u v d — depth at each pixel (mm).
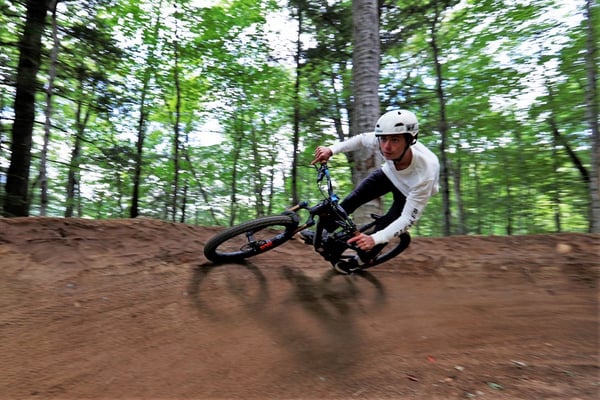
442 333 3008
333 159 12664
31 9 7676
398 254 4059
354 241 2639
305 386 2348
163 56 12188
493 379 2459
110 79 9102
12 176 7559
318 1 9508
